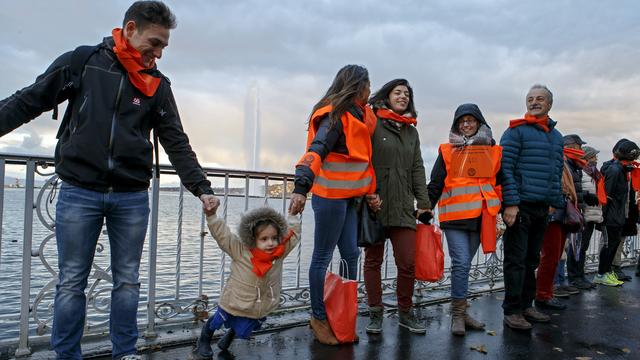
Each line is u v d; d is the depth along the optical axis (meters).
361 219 3.48
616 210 6.45
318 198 3.36
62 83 2.33
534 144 4.10
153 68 2.54
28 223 2.91
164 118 2.61
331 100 3.34
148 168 2.55
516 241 4.12
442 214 4.10
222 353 3.19
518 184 4.12
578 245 6.14
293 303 4.16
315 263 3.46
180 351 3.17
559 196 4.25
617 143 6.71
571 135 5.84
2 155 2.81
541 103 4.15
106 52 2.40
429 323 4.19
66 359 2.41
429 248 3.89
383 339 3.67
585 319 4.54
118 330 2.56
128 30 2.36
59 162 2.38
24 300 2.90
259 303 3.05
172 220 10.23
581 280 6.19
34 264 7.48
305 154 3.18
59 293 2.38
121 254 2.53
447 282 5.43
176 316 3.53
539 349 3.61
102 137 2.34
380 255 3.83
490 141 4.02
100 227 2.47
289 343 3.45
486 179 3.99
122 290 2.54
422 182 3.83
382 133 3.66
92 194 2.37
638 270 7.55
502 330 4.07
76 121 2.34
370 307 3.81
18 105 2.22
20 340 2.90
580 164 5.76
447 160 4.08
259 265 3.02
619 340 3.91
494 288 5.59
